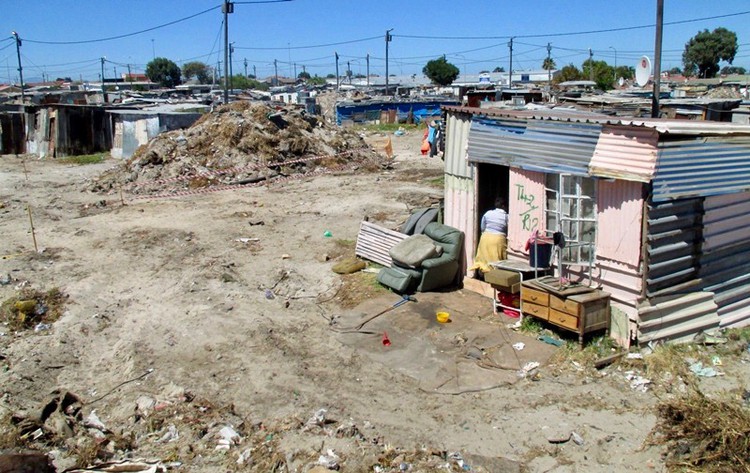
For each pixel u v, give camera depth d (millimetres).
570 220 9078
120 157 33969
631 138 8414
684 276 9047
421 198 19984
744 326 9750
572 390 7941
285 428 7391
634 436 6957
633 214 8500
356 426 7410
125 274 13172
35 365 9180
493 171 11641
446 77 91188
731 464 6238
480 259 11055
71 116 34625
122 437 7312
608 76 69875
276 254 14273
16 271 13234
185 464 6770
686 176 8562
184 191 22438
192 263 13703
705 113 17484
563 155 9320
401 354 9164
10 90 78812
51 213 19422
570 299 8719
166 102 46062
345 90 82625
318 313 10867
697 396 7398
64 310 11297
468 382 8266
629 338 8672
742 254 9805
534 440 7012
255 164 24781
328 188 22531
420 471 6539
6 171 29172
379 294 11375
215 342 9844
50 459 6793
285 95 70750
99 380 8898
